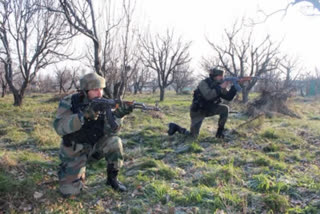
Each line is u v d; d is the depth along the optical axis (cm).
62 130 339
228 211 325
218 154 541
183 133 659
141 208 338
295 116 1206
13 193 354
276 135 680
